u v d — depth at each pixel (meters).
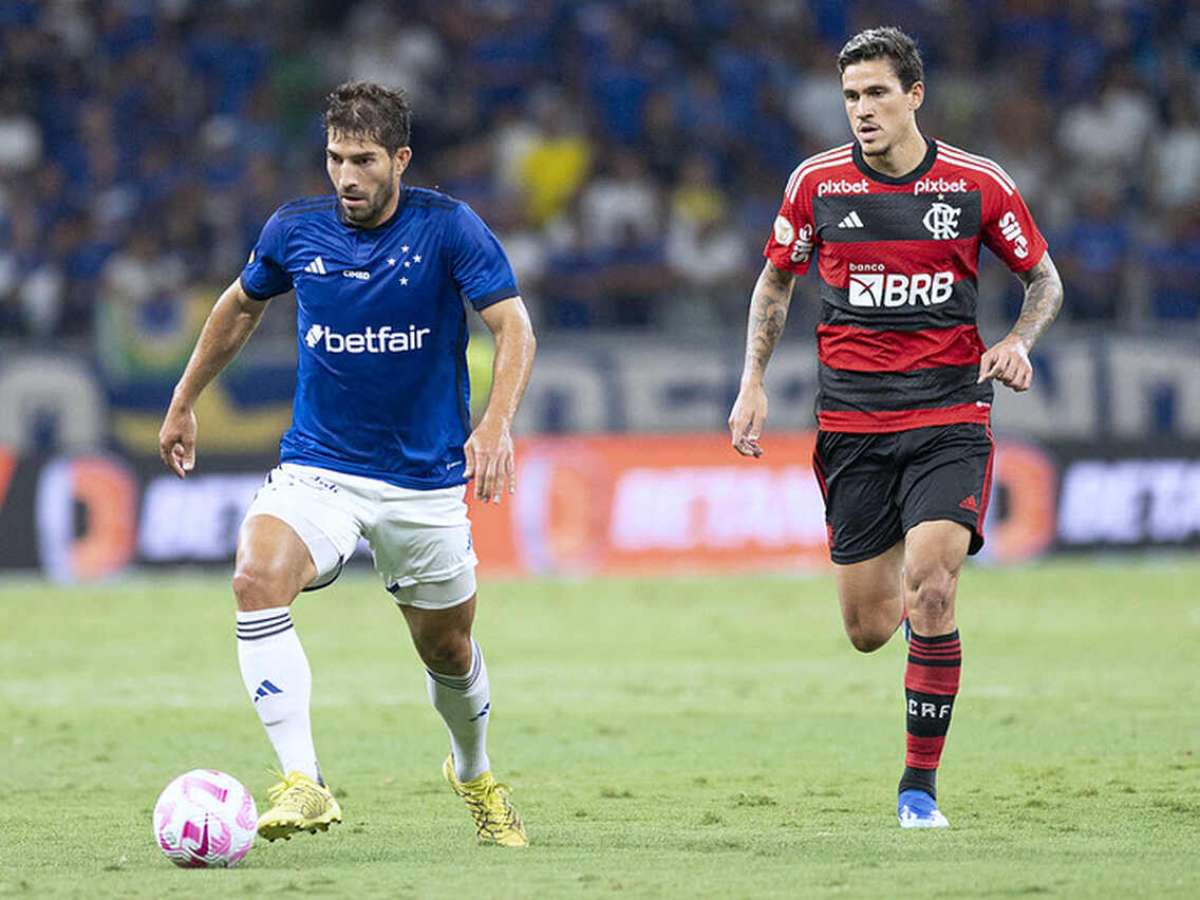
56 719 37.34
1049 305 25.42
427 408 23.12
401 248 22.83
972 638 48.72
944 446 25.16
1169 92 91.00
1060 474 68.06
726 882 20.14
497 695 39.88
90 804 27.77
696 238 79.00
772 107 87.62
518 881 20.36
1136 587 60.00
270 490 23.14
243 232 79.06
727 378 68.25
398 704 39.03
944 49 91.75
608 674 43.06
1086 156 88.56
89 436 65.44
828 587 61.25
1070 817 25.25
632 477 66.00
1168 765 30.19
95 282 76.06
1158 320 78.12
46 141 83.88
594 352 67.69
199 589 61.28
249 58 87.31
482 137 86.81
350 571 67.19
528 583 62.94
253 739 34.78
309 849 23.27
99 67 86.25
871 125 24.81
